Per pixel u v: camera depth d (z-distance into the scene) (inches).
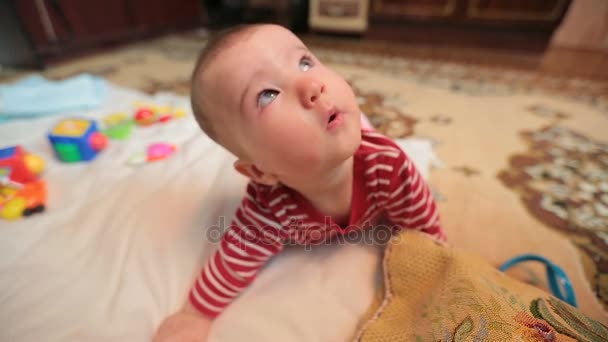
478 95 57.1
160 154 33.0
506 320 15.4
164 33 104.3
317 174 17.7
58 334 19.8
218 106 16.9
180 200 26.6
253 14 116.0
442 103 53.4
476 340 14.9
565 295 21.6
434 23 95.0
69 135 32.4
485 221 28.7
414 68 72.3
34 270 23.2
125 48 90.0
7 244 24.7
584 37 95.1
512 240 26.9
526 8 85.3
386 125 46.1
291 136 15.6
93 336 19.9
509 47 90.5
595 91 59.5
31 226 26.1
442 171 35.4
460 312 16.4
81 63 77.1
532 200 31.4
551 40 92.8
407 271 21.0
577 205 30.7
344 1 99.4
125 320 20.7
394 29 99.4
